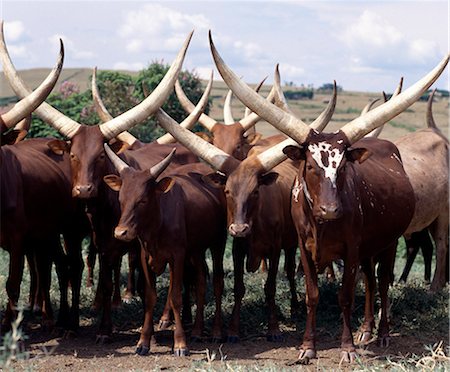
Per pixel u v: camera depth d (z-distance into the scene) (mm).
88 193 8188
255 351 7988
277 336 8438
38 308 9625
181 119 18203
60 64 8039
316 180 7027
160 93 8734
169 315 9000
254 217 8172
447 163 10836
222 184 8195
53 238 8984
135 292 10891
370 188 7926
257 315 9289
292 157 7363
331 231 7336
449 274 11570
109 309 8414
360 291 10117
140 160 9352
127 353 7891
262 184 8016
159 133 17828
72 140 8516
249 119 11836
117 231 7406
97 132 8547
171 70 8773
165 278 11047
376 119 7574
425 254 11711
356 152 7246
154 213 7641
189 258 8617
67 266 9000
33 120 14750
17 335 4805
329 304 9781
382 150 8875
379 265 8562
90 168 8305
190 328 8961
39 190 8523
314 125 7992
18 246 8188
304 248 7609
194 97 18812
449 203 10672
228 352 7938
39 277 9062
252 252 8375
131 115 8703
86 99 18172
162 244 7801
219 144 11617
